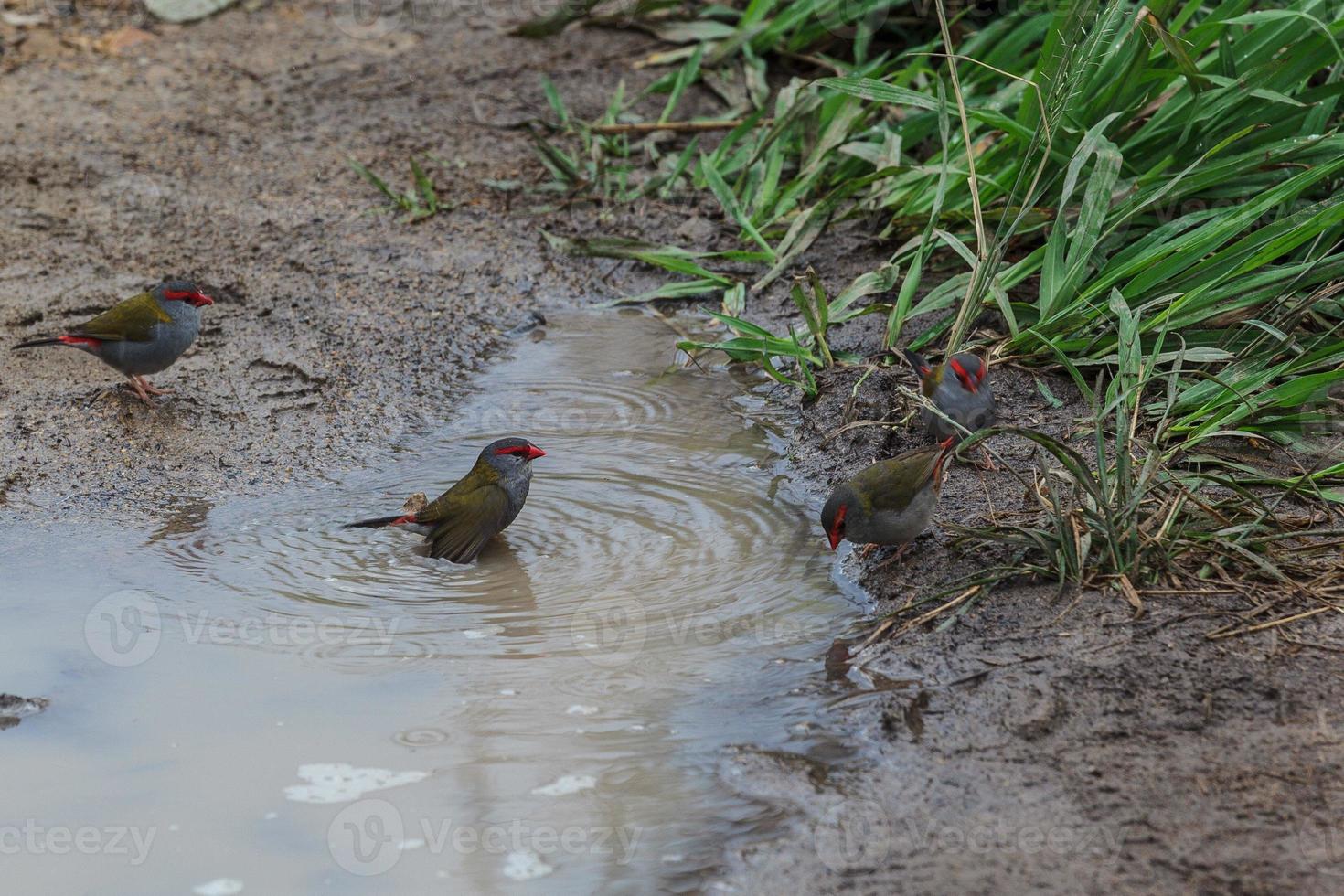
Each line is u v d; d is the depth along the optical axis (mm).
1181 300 11555
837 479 11312
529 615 9461
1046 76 13469
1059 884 6430
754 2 19969
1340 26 12648
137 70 21828
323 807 7465
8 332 13906
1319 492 9797
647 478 11570
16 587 9820
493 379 13656
